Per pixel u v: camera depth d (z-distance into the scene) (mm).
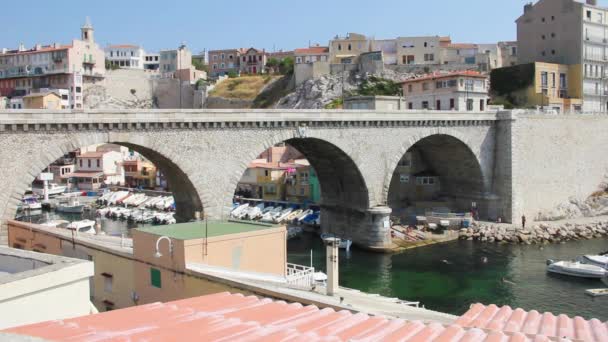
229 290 22703
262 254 28906
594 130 89750
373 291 53625
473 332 14078
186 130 52969
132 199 108438
